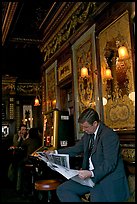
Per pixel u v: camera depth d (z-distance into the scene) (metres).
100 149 2.48
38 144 5.40
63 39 5.09
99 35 3.58
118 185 2.35
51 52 5.92
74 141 4.58
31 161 4.61
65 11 4.80
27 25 5.76
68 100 5.46
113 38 3.21
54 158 2.70
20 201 4.54
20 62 8.20
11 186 6.21
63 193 2.63
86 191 2.66
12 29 5.43
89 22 3.91
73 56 4.58
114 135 2.48
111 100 3.25
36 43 6.38
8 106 9.23
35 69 8.80
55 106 5.54
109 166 2.31
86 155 2.74
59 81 5.38
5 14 5.01
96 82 3.69
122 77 3.00
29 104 9.62
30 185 5.02
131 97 2.82
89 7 3.91
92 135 2.76
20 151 5.97
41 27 5.94
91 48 3.87
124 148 2.98
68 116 4.77
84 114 2.61
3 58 7.73
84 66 4.11
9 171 6.07
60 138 4.60
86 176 2.36
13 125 9.16
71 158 3.59
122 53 2.90
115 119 3.15
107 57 3.35
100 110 3.52
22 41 6.18
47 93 6.24
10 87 9.30
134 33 2.79
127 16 2.92
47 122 5.14
